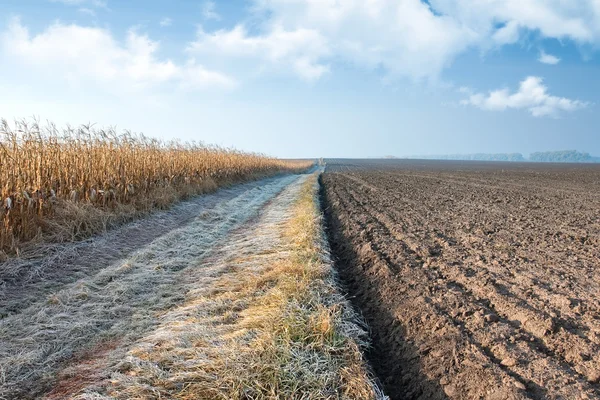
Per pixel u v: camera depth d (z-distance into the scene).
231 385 3.20
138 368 3.47
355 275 6.61
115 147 11.00
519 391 3.12
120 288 5.41
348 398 3.15
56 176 8.12
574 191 19.94
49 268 6.00
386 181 28.81
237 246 7.88
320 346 3.80
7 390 3.29
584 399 2.98
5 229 6.23
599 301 4.72
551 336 3.95
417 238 8.38
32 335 4.11
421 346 4.08
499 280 5.57
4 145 7.54
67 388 3.34
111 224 8.41
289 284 5.13
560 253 7.04
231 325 4.20
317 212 11.88
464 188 21.95
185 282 5.88
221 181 18.80
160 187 11.88
